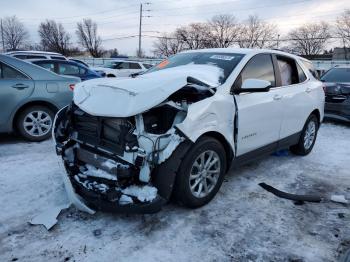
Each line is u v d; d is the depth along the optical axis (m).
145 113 2.89
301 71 5.02
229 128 3.42
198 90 3.16
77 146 3.26
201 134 3.06
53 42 67.56
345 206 3.54
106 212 3.08
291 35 60.75
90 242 2.74
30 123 5.45
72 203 3.23
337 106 7.56
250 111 3.66
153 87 2.92
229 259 2.60
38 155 4.78
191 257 2.61
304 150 5.25
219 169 3.40
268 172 4.47
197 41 64.44
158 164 2.85
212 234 2.91
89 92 3.21
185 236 2.87
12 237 2.78
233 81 3.56
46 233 2.84
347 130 7.45
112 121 2.93
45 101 5.48
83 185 2.95
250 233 2.95
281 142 4.50
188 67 3.90
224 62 3.87
